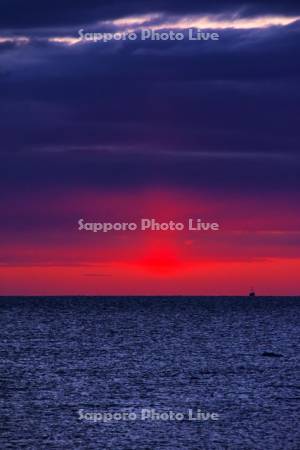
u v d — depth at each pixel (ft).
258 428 205.46
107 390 266.98
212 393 259.60
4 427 206.59
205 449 184.24
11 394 258.98
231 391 264.52
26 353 395.34
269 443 190.29
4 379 294.25
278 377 299.79
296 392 261.85
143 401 244.83
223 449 184.24
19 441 192.03
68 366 336.70
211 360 362.12
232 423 211.82
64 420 215.92
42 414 223.92
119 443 190.08
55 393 261.03
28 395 256.73
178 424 210.38
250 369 325.21
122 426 208.03
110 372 315.17
